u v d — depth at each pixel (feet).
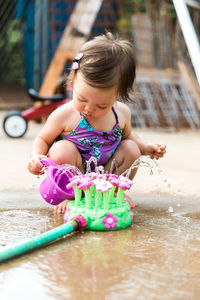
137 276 3.71
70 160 5.85
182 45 23.21
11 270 3.75
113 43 5.42
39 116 14.87
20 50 36.52
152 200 6.81
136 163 5.91
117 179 5.35
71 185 5.19
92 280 3.59
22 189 7.36
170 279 3.67
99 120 5.99
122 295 3.33
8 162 9.95
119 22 23.35
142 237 4.87
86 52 5.29
